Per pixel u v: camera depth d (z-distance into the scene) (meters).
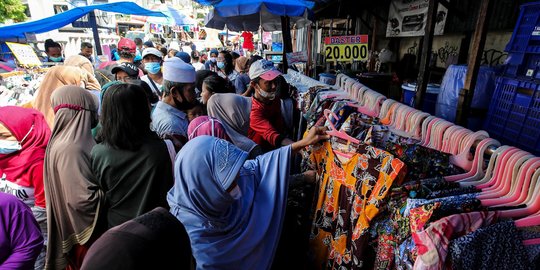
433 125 1.36
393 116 1.63
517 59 1.94
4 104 3.85
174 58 2.24
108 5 7.86
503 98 2.02
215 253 1.21
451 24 4.88
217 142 1.20
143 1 23.55
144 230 0.70
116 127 1.54
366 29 7.78
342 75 2.74
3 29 6.62
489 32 4.52
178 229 0.77
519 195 0.97
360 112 1.79
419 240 0.87
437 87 3.12
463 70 2.40
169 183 1.67
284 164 1.52
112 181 1.60
